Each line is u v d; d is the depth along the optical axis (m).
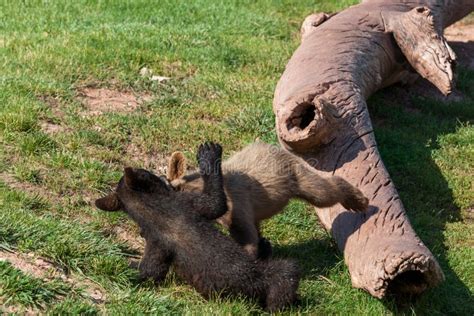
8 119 11.98
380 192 10.43
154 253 8.95
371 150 11.09
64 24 17.11
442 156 13.51
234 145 12.75
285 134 10.95
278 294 8.73
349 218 10.23
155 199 9.05
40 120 12.48
